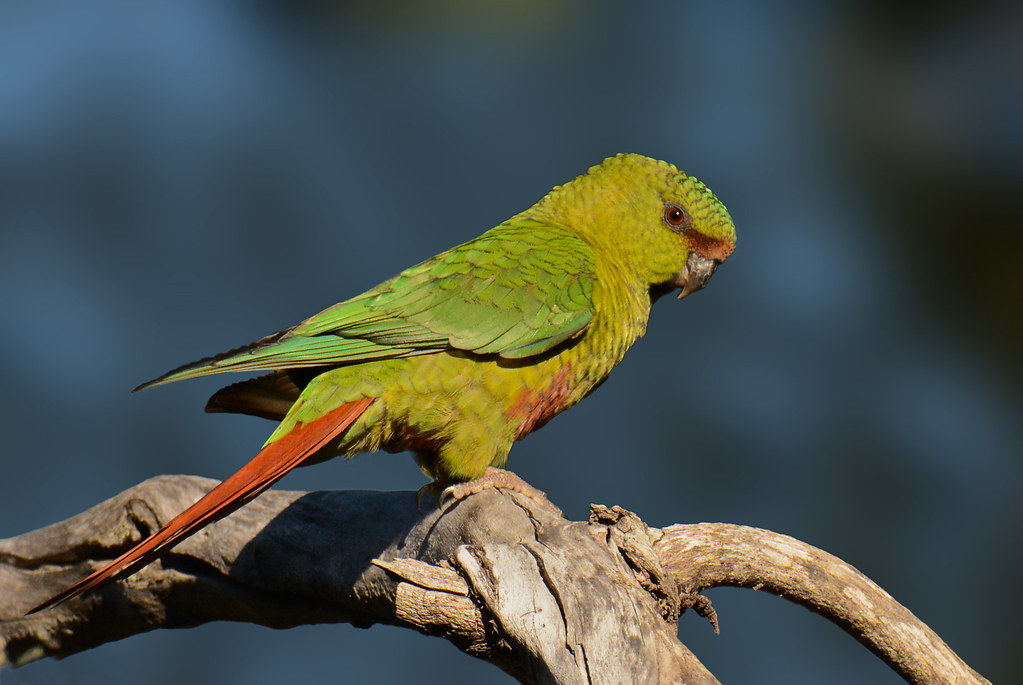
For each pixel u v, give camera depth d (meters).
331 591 6.07
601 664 5.03
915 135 13.62
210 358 6.34
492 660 5.46
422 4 15.05
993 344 12.73
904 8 14.16
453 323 6.69
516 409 6.84
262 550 6.16
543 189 14.03
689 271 7.89
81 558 6.61
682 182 7.77
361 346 6.55
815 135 14.09
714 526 5.85
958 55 13.77
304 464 6.72
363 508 6.24
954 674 5.82
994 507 11.58
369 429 6.56
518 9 15.14
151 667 10.55
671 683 4.96
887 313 13.09
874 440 12.34
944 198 13.32
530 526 5.82
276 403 7.19
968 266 13.05
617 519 5.61
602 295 7.20
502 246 7.16
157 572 6.37
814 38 14.51
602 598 5.15
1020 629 11.25
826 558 5.86
